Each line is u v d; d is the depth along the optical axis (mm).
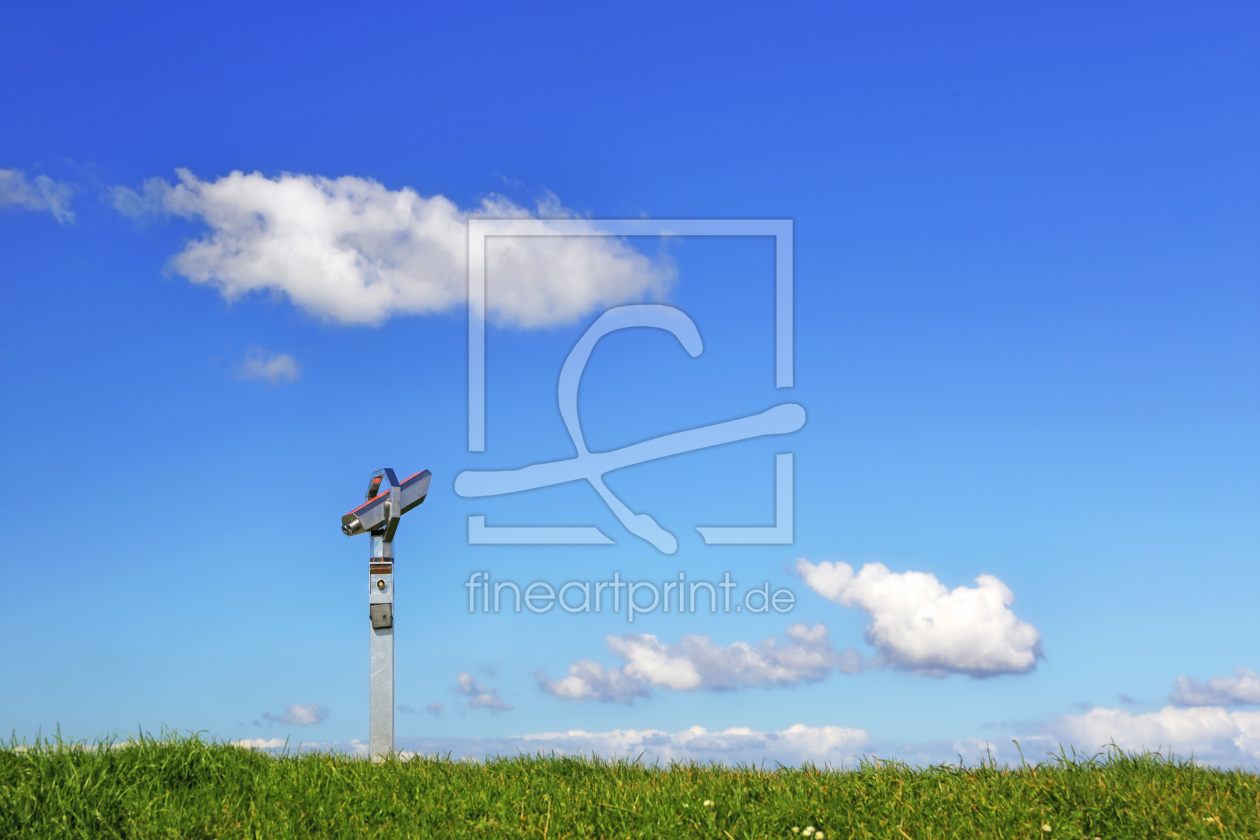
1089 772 5328
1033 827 4555
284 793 5129
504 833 4719
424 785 5477
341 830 4723
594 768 6094
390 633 6125
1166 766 5465
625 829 4730
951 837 4559
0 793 4648
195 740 5672
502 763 6211
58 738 5379
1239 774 5312
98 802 4688
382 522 6078
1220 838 4293
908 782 5379
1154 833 4465
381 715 6039
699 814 4848
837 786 5340
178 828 4555
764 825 4738
